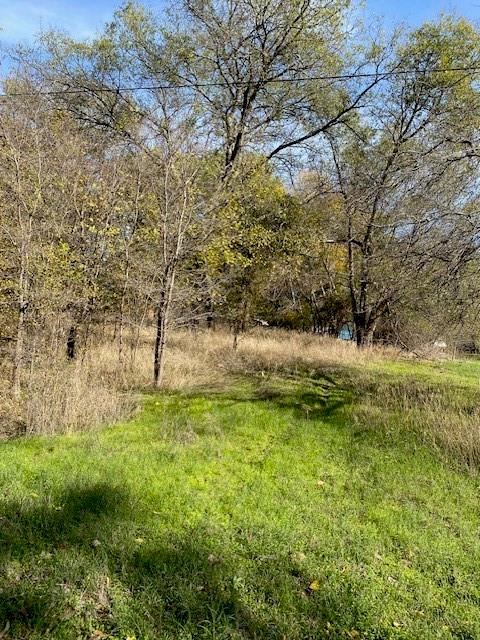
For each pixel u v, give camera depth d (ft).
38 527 12.66
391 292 34.22
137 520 13.35
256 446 20.65
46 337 27.32
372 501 16.02
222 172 37.86
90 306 31.53
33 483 15.15
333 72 49.01
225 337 51.13
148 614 9.95
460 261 23.16
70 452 18.06
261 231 41.29
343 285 61.52
